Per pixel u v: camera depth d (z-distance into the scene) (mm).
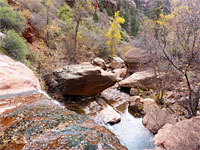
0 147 1515
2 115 2346
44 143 1654
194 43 3688
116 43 23609
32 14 14734
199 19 3344
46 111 2777
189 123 3061
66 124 2297
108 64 21625
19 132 1868
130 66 11578
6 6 8703
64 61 13227
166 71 6238
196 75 4633
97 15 37281
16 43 5445
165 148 2795
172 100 6242
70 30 17297
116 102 7934
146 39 6719
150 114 5473
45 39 14625
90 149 1658
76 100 7152
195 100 4133
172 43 4992
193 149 2418
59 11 21828
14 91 3535
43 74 8055
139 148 4145
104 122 5414
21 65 5406
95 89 7641
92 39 22578
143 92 8148
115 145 2152
